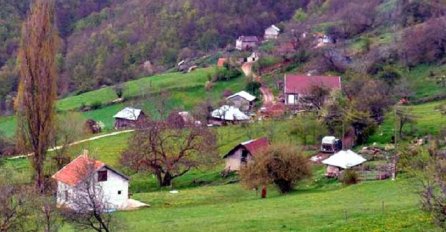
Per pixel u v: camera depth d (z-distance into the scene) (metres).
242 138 143.50
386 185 84.69
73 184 82.12
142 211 85.38
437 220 45.53
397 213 59.75
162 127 120.69
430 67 182.12
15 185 70.75
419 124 128.38
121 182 92.19
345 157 102.50
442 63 182.25
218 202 92.00
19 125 99.88
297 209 74.94
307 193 90.81
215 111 170.38
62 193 84.31
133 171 115.69
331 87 161.00
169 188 112.69
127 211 86.25
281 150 94.62
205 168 121.50
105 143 153.50
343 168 100.25
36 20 99.25
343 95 140.00
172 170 115.00
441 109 140.00
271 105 180.50
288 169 93.31
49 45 99.56
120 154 127.81
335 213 68.62
